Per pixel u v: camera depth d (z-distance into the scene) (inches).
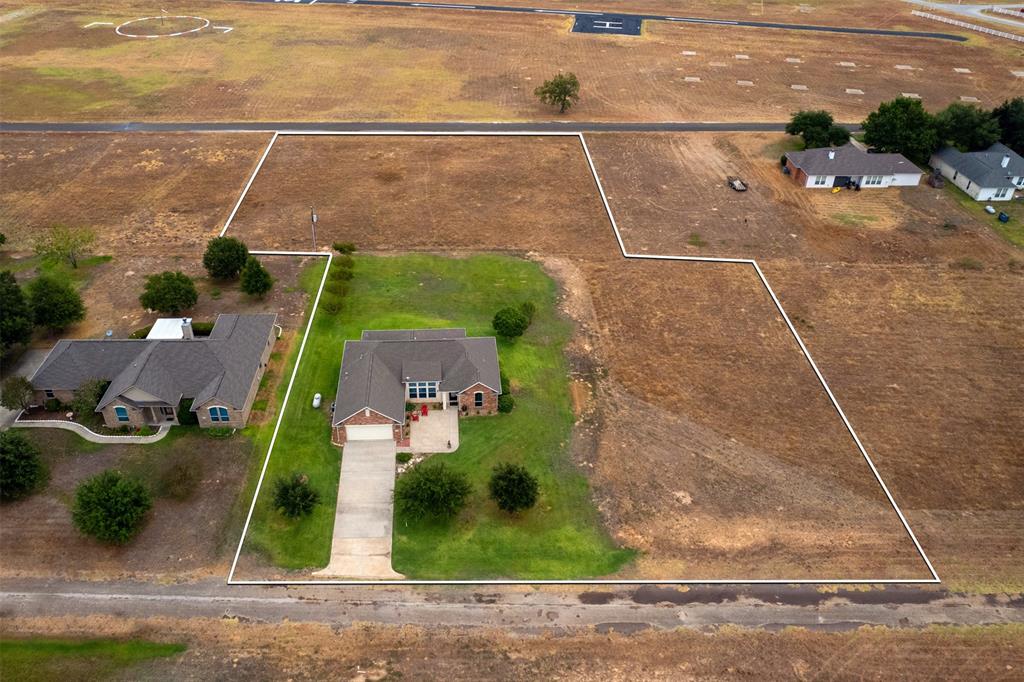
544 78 4790.8
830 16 6545.3
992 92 4768.7
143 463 1902.1
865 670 1509.6
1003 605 1654.8
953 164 3550.7
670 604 1631.4
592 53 5300.2
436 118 4119.1
